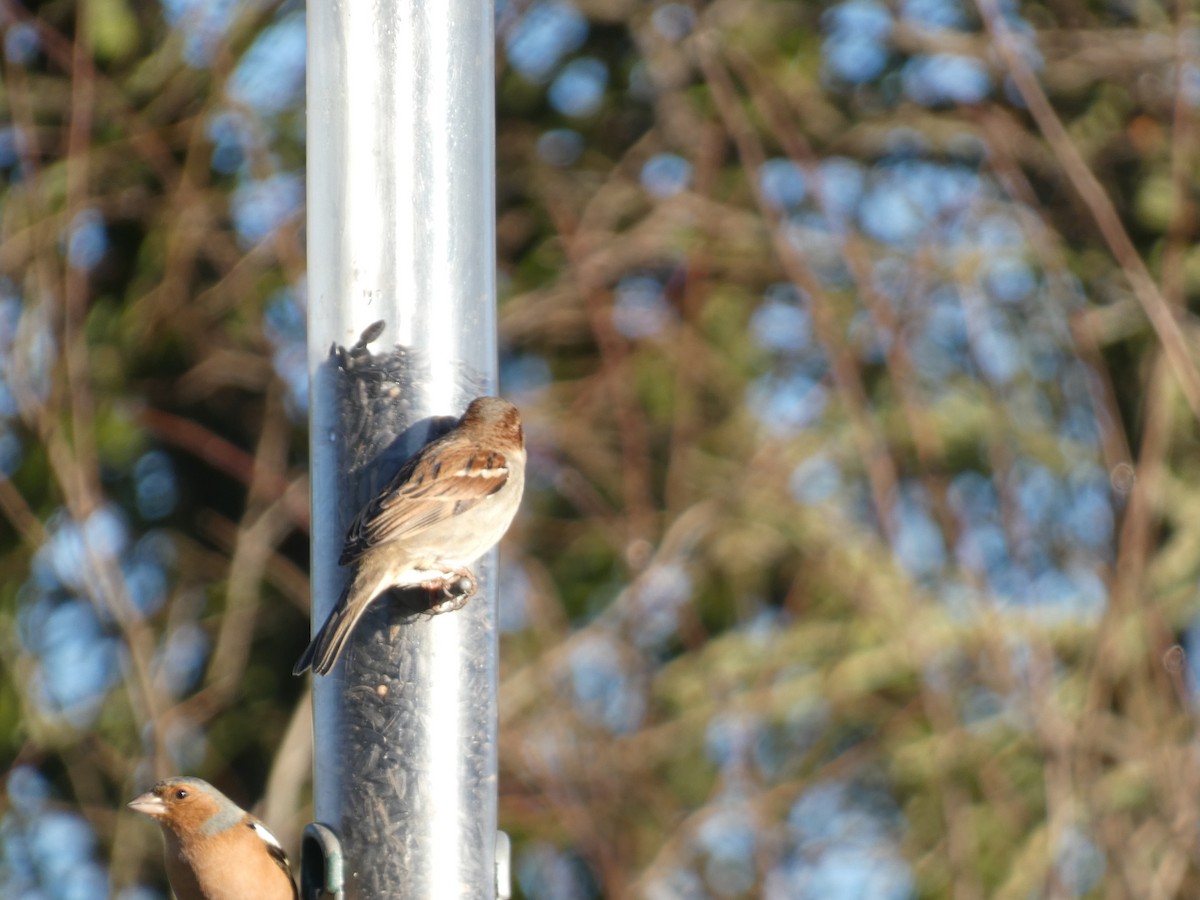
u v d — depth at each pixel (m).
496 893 8.86
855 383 13.23
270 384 14.70
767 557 14.79
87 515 13.43
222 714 14.91
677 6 15.40
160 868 14.84
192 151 14.69
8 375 13.85
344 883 8.70
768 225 13.42
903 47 15.33
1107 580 13.34
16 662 14.55
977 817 14.30
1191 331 14.75
